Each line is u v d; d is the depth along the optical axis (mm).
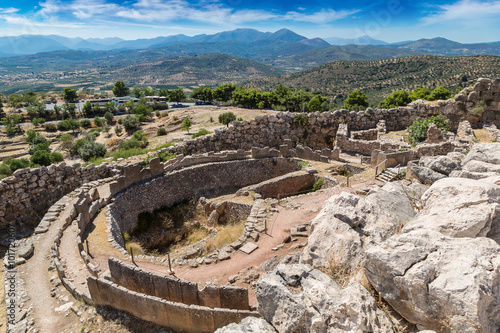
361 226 10992
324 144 40000
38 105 151125
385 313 7879
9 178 21828
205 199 29531
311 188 29516
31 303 13344
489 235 8508
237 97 123188
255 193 27906
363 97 84062
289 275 8633
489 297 6434
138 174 26609
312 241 10914
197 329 10984
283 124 39156
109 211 21750
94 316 12266
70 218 19688
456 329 6480
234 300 11516
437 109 38500
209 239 23484
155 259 17516
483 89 35938
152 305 11367
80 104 178375
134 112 148375
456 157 20516
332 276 9484
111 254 17094
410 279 7230
